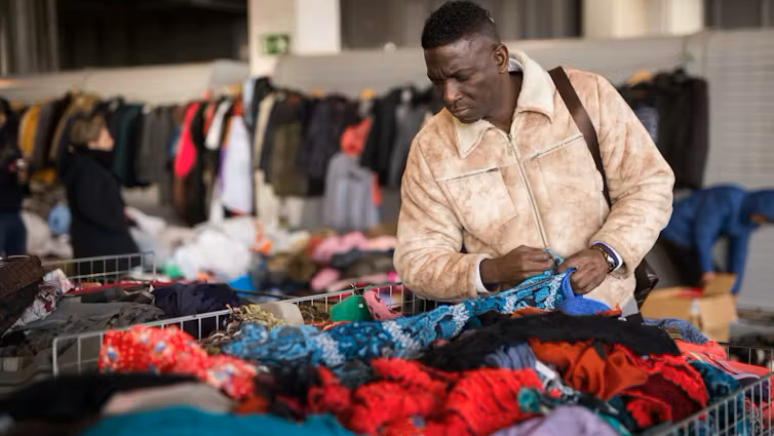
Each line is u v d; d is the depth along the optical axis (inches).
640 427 62.4
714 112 227.1
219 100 281.0
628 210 82.7
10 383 77.2
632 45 234.4
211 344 73.9
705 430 63.5
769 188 222.2
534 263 77.8
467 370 61.4
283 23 315.0
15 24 414.0
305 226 281.6
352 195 264.5
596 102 85.7
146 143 294.5
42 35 426.3
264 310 85.4
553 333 65.1
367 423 54.2
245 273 216.8
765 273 221.6
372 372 63.5
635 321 76.5
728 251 223.3
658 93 222.5
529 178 85.4
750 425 71.0
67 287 103.7
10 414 51.6
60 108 305.7
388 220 266.1
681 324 91.8
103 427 45.1
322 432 47.8
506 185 86.2
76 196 161.5
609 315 72.6
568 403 59.6
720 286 206.8
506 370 60.7
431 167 88.2
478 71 78.5
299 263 224.1
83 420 48.6
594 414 55.8
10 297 86.3
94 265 161.6
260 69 319.3
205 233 218.4
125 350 62.6
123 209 166.4
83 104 300.5
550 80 86.7
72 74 322.7
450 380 59.9
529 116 84.6
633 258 81.0
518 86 87.6
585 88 86.4
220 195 278.4
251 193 277.6
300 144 269.0
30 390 53.5
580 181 85.2
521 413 57.3
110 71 318.7
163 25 622.2
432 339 71.7
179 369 59.1
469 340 65.2
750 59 222.7
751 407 70.4
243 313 82.5
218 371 58.5
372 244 232.4
